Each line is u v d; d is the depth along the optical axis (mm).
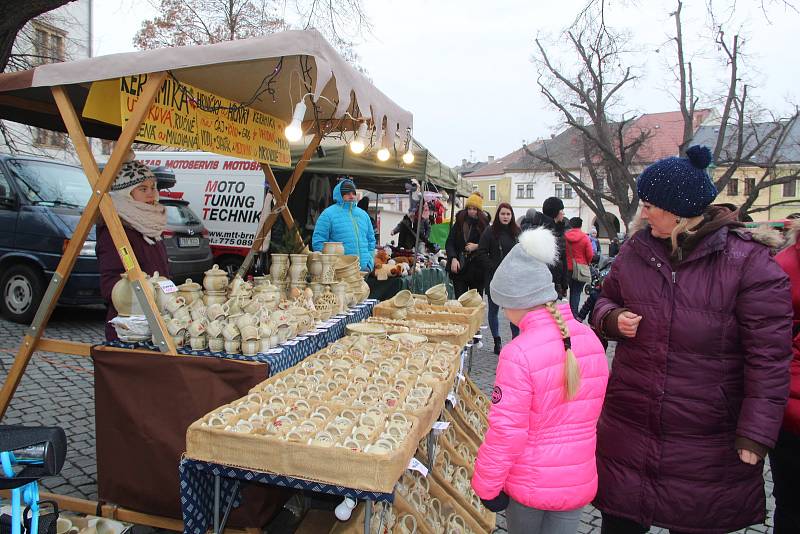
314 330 3363
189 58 2455
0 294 6809
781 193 33125
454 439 3416
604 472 2002
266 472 1909
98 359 2658
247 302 3062
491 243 6215
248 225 9336
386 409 2311
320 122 4422
